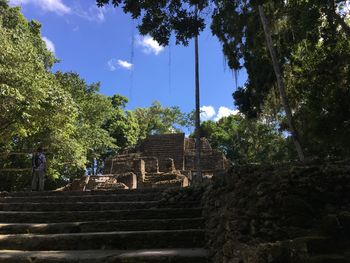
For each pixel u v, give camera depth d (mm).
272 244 3355
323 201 4312
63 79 25047
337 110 14125
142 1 7016
